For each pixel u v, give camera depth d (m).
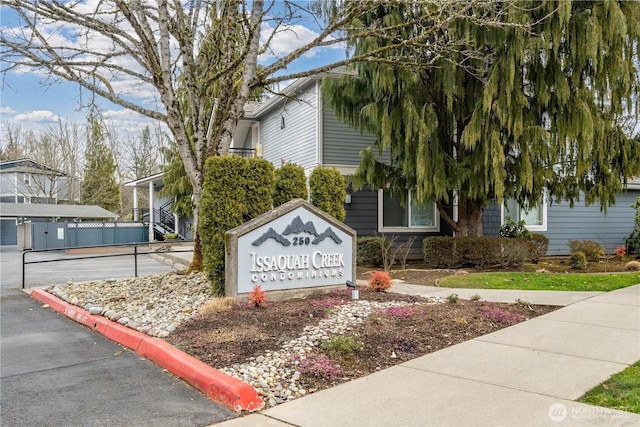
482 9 9.44
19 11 7.21
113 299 7.06
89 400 3.61
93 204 35.75
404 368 4.19
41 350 5.02
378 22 9.58
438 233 14.98
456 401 3.41
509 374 3.96
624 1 9.90
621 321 5.89
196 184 8.46
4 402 3.58
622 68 9.81
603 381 3.75
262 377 3.87
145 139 42.47
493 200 13.59
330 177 8.14
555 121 10.34
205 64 9.32
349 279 7.53
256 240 6.51
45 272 12.35
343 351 4.39
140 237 24.92
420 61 9.82
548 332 5.36
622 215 17.00
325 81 11.58
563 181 11.42
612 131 10.70
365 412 3.27
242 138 21.48
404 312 5.88
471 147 10.38
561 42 9.99
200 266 8.85
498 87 9.97
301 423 3.14
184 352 4.41
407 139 10.45
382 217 14.30
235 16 8.24
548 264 12.73
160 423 3.20
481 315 6.00
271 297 6.59
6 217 28.12
